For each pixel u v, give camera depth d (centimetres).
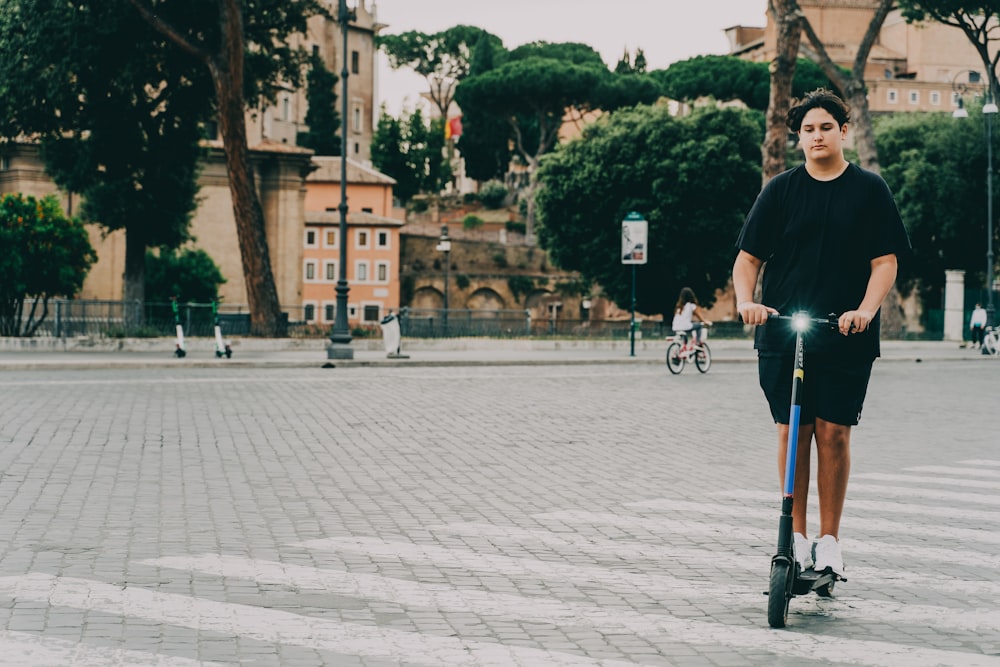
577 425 1520
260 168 5488
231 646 515
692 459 1216
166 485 980
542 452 1250
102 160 3644
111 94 3572
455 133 11288
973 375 2784
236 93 3378
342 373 2436
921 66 10744
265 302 3472
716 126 5247
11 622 547
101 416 1495
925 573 692
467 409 1689
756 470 1139
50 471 1041
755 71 8988
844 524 853
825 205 605
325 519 840
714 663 502
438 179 11844
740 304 604
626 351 3841
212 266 4488
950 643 540
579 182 5388
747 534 805
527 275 9256
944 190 5153
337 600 602
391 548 739
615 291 5462
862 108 4197
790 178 618
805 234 607
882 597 630
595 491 994
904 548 766
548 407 1750
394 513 870
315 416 1552
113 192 3647
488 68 10975
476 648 518
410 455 1203
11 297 3119
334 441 1300
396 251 9044
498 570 680
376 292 9019
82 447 1204
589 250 5438
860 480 1079
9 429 1339
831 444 607
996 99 5162
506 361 2848
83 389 1894
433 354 3219
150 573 655
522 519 853
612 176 5306
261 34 3866
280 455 1181
